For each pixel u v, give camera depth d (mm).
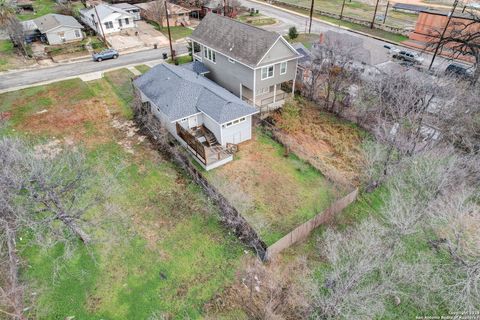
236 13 55812
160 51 39750
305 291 14102
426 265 14078
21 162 13281
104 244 15820
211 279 14547
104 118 25906
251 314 13312
